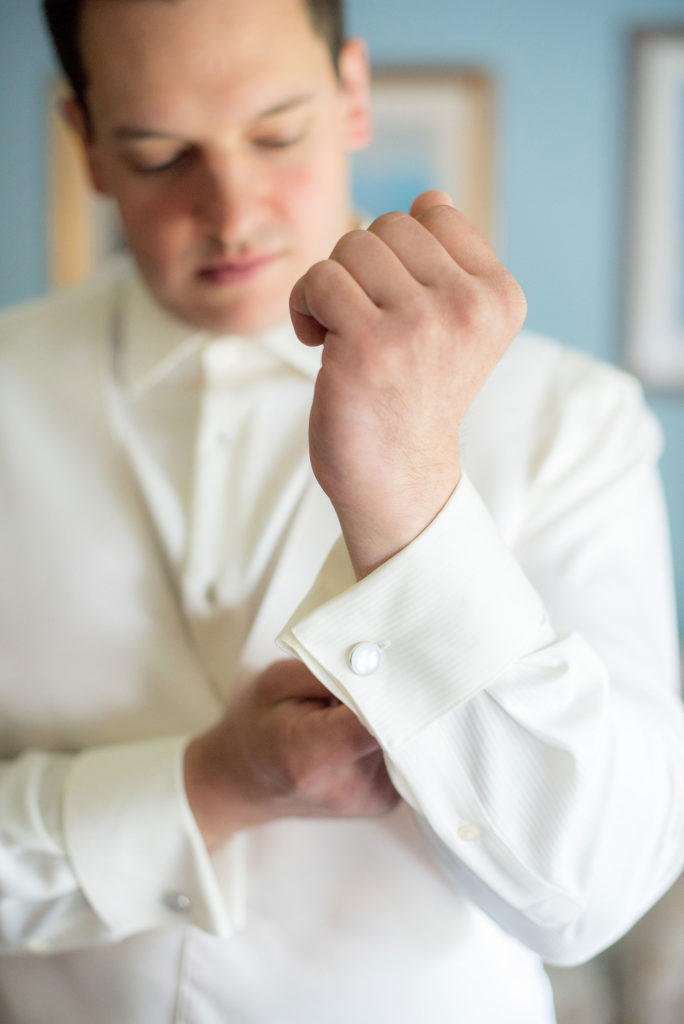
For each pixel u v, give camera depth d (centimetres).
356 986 80
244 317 83
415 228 59
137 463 88
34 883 78
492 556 62
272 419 86
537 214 239
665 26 236
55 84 235
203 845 76
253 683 75
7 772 83
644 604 82
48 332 96
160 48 75
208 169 78
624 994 185
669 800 71
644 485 87
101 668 87
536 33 236
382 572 61
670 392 243
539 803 66
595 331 242
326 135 81
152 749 79
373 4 235
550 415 86
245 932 81
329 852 81
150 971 82
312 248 82
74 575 88
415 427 58
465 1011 81
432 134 237
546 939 70
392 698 63
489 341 58
